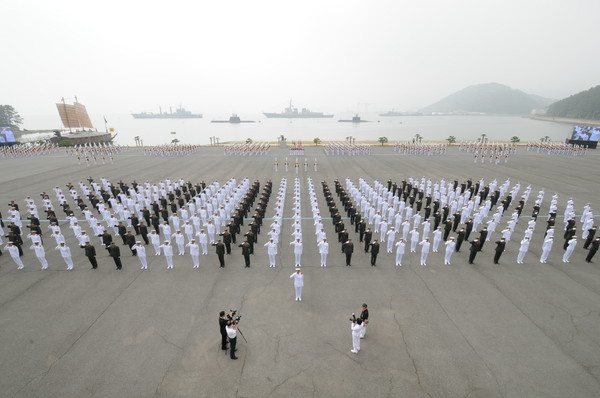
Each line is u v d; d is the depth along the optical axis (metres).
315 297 15.92
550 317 14.29
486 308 14.93
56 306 15.27
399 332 13.38
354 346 12.11
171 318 14.34
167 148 70.12
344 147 70.12
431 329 13.54
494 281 17.33
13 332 13.51
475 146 71.12
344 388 10.73
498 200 33.25
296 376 11.24
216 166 53.75
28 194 36.53
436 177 43.81
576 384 10.80
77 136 99.81
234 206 30.61
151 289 16.69
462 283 17.12
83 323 14.03
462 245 22.06
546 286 16.80
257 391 10.63
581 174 45.78
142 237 24.05
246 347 12.62
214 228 24.33
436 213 26.25
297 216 24.69
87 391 10.64
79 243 22.50
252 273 18.31
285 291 16.45
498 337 13.03
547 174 45.84
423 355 12.12
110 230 25.70
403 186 34.62
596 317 14.29
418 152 68.25
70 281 17.55
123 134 189.00
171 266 18.97
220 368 11.61
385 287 16.77
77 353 12.31
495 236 23.81
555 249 21.42
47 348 12.58
